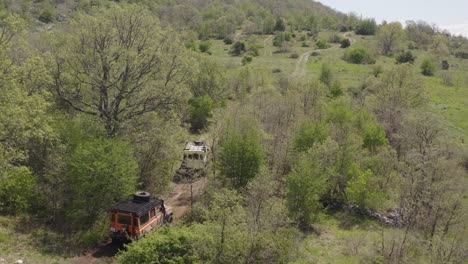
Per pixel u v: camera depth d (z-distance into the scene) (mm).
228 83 56906
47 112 28000
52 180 23281
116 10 29922
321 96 50281
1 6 110000
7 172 21844
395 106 48156
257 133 32812
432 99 68812
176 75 32312
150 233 18266
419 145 36656
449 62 117125
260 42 125562
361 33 152500
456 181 28578
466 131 51906
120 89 30109
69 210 22906
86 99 30406
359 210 31109
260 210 20062
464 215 25234
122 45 29750
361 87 67375
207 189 28031
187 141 37562
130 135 30438
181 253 16703
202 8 180000
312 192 27391
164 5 151750
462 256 20125
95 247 21078
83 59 28938
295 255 18609
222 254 16266
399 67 54625
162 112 32031
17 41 23969
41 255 19078
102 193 22719
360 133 40062
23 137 21297
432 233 24609
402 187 30609
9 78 21562
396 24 119562
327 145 31047
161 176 30609
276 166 34250
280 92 56469
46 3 120625
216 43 128000
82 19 28984
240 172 29312
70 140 25094
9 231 20375
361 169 33844
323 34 149500
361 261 22375
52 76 28172
